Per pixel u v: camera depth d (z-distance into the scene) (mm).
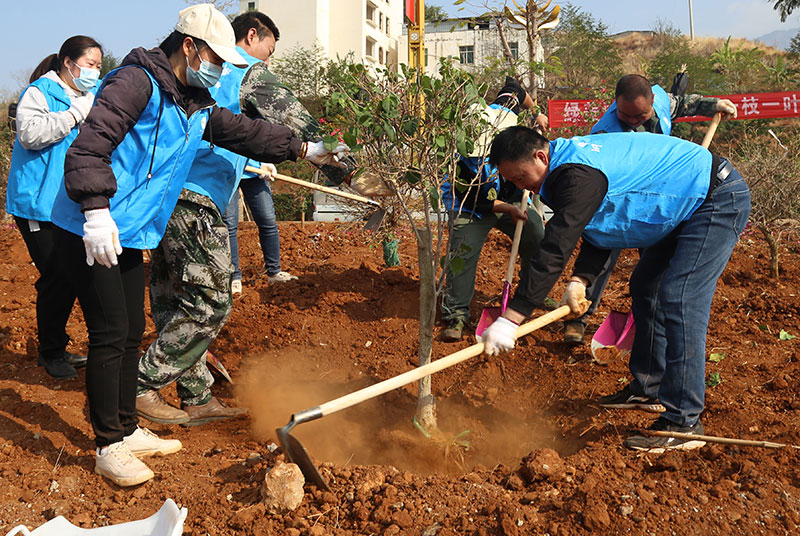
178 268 3398
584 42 23719
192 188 3328
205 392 3773
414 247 6703
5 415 3580
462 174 4227
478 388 4348
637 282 3574
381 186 3600
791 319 4723
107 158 2658
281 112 3664
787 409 3510
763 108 7512
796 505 2645
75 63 3938
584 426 3662
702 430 3232
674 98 4668
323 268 6211
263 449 3473
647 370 3629
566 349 4543
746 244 6516
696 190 3047
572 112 8375
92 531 2600
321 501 2783
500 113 3795
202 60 2828
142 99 2744
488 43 23250
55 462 3178
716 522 2566
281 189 12250
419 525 2623
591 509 2572
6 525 2701
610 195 2996
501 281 5801
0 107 20297
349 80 3369
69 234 2777
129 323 3051
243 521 2678
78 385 4090
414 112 3307
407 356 4660
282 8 37312
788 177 6613
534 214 4656
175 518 2504
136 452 3184
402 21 43719
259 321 5117
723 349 4344
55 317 4039
